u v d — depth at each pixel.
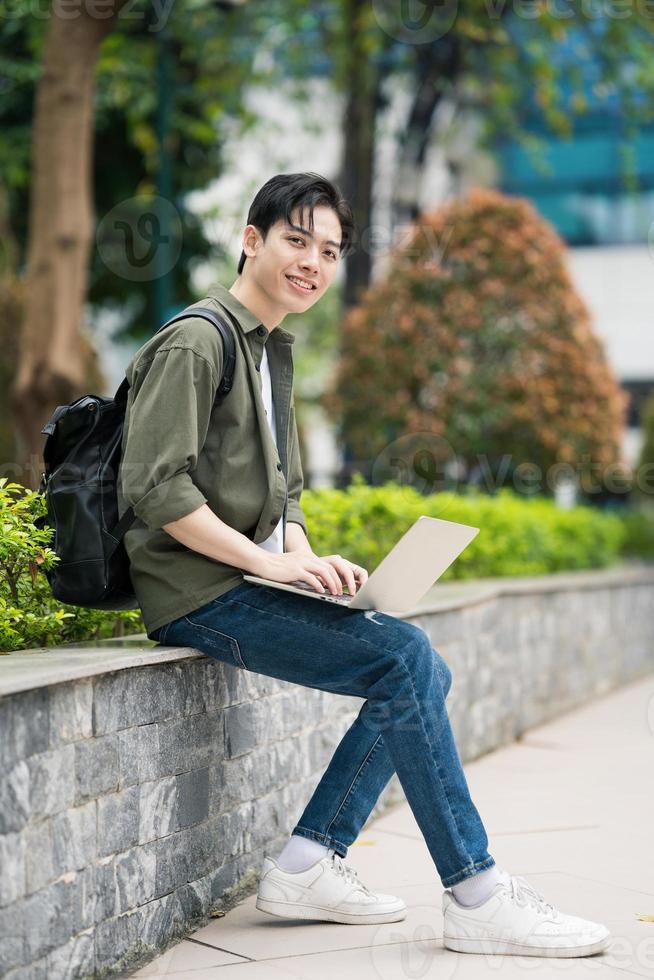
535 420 8.12
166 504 2.71
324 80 11.96
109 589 2.87
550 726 6.48
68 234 7.19
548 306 8.36
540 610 6.61
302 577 2.79
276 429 3.12
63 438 2.89
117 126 11.59
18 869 2.22
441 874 2.78
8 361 9.26
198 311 2.87
